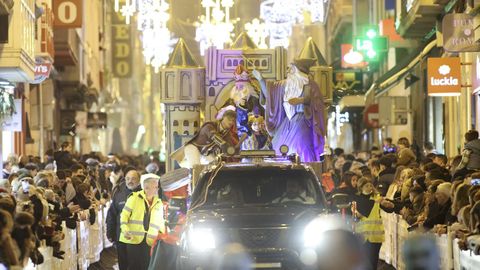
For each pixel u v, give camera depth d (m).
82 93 114.56
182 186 44.56
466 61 64.44
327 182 46.41
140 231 40.41
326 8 93.88
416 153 78.81
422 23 75.00
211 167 36.12
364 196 43.22
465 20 52.38
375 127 107.06
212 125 47.56
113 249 60.44
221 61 55.53
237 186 35.31
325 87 54.91
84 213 49.12
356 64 104.50
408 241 34.19
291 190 35.28
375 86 101.75
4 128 60.22
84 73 113.25
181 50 56.22
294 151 46.59
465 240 31.59
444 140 73.81
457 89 59.62
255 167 35.59
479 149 42.53
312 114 46.47
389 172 55.69
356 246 32.47
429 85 59.62
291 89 46.41
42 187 41.66
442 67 59.56
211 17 86.75
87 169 61.53
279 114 46.97
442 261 35.69
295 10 84.12
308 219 32.59
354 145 140.12
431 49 75.62
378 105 96.06
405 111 90.44
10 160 58.31
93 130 142.00
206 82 55.66
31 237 30.61
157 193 40.84
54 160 66.19
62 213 43.59
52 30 79.88
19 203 34.16
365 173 49.38
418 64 83.75
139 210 40.53
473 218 31.78
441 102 76.12
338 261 31.94
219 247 31.61
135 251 40.59
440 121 77.25
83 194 50.84
